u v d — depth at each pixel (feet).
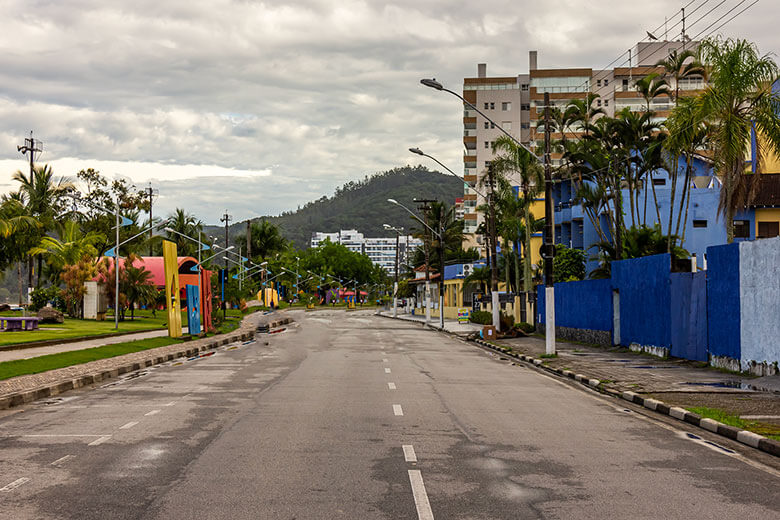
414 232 362.53
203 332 137.18
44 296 189.47
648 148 153.99
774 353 58.75
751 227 170.50
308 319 258.37
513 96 350.64
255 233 450.30
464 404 47.19
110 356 83.92
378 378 63.52
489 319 198.18
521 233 199.82
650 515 21.94
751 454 32.12
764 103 89.51
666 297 83.35
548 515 21.80
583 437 35.65
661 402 46.50
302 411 43.29
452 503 22.99
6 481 25.76
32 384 54.75
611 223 157.99
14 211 195.52
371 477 26.48
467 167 357.20
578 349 102.37
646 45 320.29
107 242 241.35
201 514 21.59
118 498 23.40
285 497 23.58
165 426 37.86
